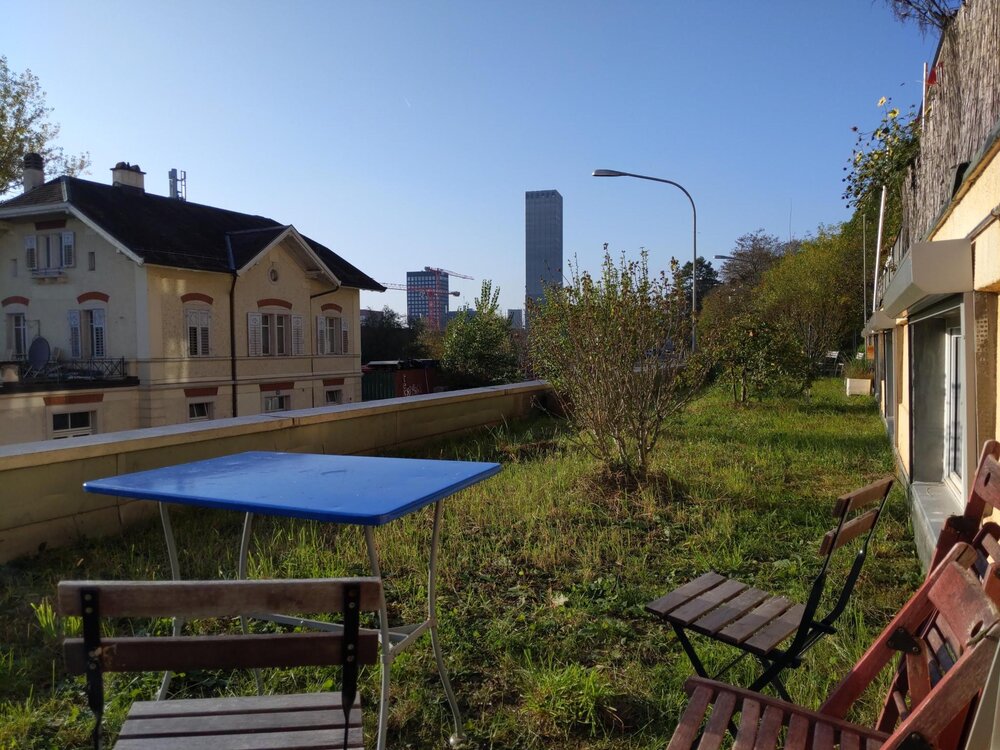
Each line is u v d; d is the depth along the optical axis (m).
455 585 5.11
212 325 27.67
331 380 33.53
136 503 6.58
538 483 8.12
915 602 2.34
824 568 3.10
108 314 25.95
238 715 2.26
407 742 3.27
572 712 3.39
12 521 5.63
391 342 50.94
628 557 5.70
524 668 3.85
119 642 1.98
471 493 7.62
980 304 4.15
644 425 7.92
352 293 35.19
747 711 2.42
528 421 14.62
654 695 3.55
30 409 21.84
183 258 26.27
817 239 42.47
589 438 9.59
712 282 74.50
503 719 3.41
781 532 6.38
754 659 3.87
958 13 5.00
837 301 34.62
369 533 2.92
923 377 6.99
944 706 1.82
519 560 5.67
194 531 6.43
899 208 12.65
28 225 27.25
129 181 28.88
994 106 3.88
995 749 1.59
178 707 2.31
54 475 5.93
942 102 5.60
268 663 2.00
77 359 26.44
